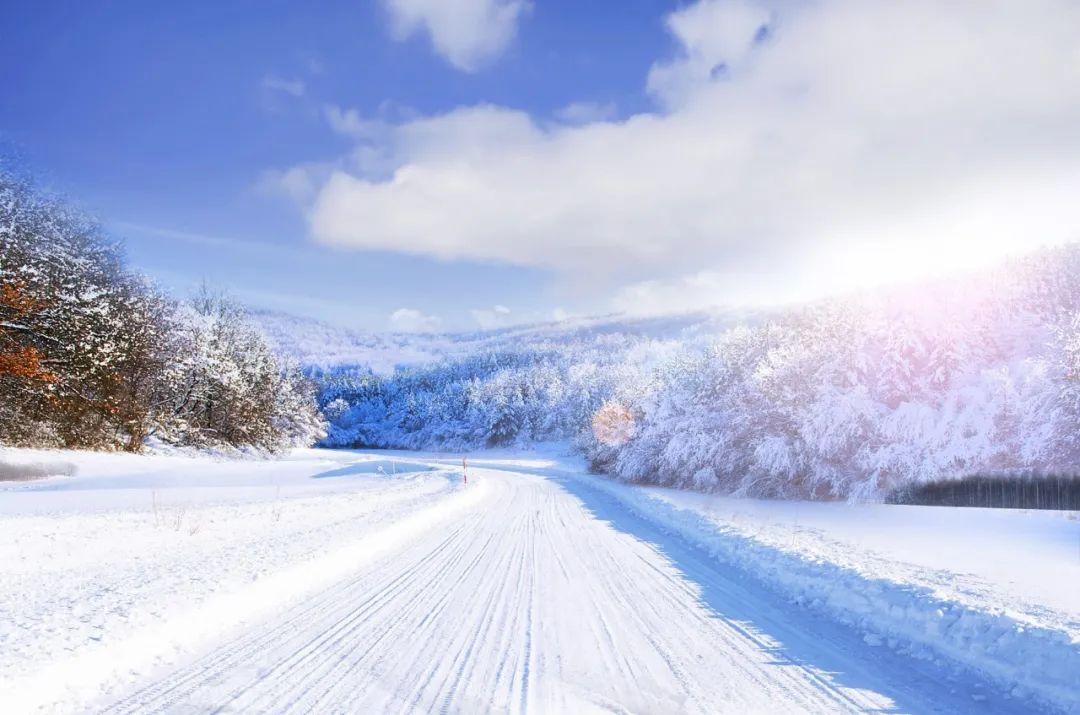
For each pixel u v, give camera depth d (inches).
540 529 590.2
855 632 244.8
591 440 1881.2
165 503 693.3
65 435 1396.4
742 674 195.8
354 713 164.1
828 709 168.9
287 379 2738.7
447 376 5777.6
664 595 308.0
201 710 165.0
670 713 166.1
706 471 1096.8
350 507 676.7
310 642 226.4
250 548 384.8
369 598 297.7
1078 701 167.8
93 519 475.2
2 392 1195.9
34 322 1193.4
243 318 2346.2
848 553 386.3
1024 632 203.2
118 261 1505.9
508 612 272.1
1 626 214.8
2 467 1088.2
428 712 165.3
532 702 172.6
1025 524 572.4
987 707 170.7
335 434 5167.3
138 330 1515.7
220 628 243.0
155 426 1793.8
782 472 948.0
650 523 653.9
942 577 302.4
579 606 284.4
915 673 197.6
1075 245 976.3
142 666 197.8
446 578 348.5
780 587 327.9
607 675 194.2
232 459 2003.0
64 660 181.6
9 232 1175.0
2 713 156.2
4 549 355.9
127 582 285.4
